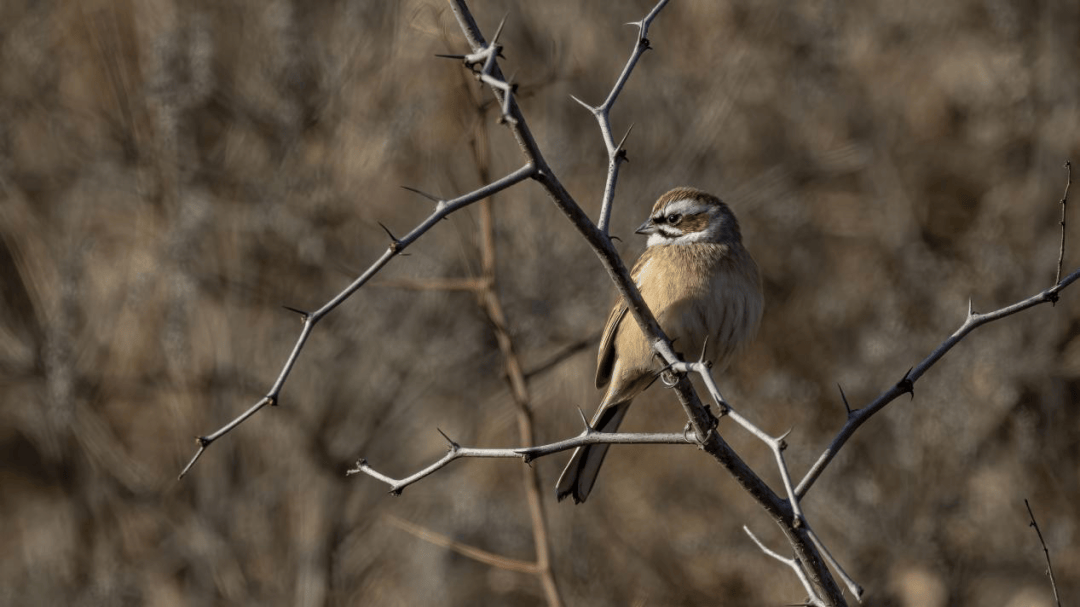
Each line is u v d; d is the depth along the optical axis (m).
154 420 13.76
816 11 16.02
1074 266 14.91
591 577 13.37
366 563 13.34
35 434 14.05
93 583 13.14
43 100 13.41
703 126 14.87
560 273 13.51
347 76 12.70
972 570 13.07
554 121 14.12
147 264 13.02
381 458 13.66
